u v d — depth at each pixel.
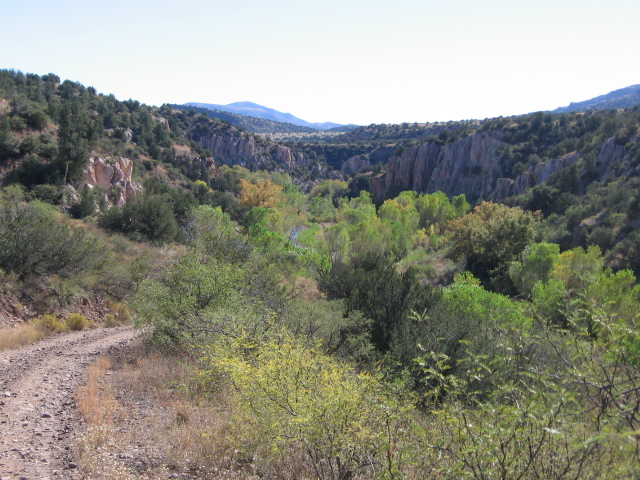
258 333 8.76
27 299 16.67
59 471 4.95
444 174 139.25
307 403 4.42
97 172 51.16
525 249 42.03
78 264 19.41
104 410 7.08
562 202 75.38
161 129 98.06
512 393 3.44
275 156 196.12
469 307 17.44
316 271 28.16
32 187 41.16
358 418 4.25
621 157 84.38
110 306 19.88
